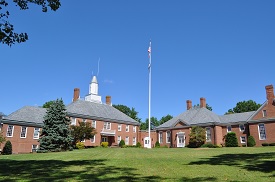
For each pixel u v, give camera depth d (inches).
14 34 366.0
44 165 546.9
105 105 2359.7
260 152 925.8
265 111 1712.6
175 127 2074.3
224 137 1898.4
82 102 2156.7
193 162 617.0
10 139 1578.5
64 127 1424.7
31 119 1706.4
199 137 1846.7
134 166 530.0
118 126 2237.9
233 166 527.8
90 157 780.0
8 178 369.4
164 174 414.9
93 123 2059.5
